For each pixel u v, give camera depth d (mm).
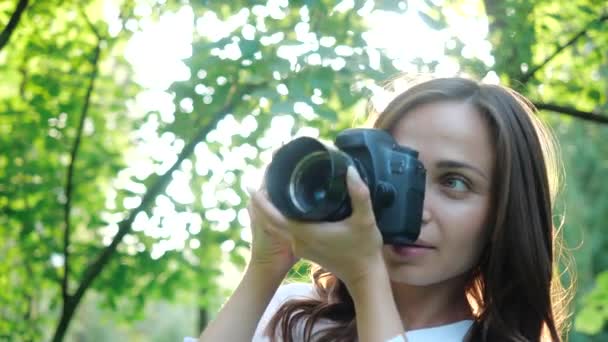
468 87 2062
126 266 5680
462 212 1985
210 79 4781
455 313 2158
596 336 9617
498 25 4688
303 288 2389
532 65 4664
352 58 4344
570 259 2641
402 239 1885
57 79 5445
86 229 5812
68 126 5645
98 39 5355
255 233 2070
